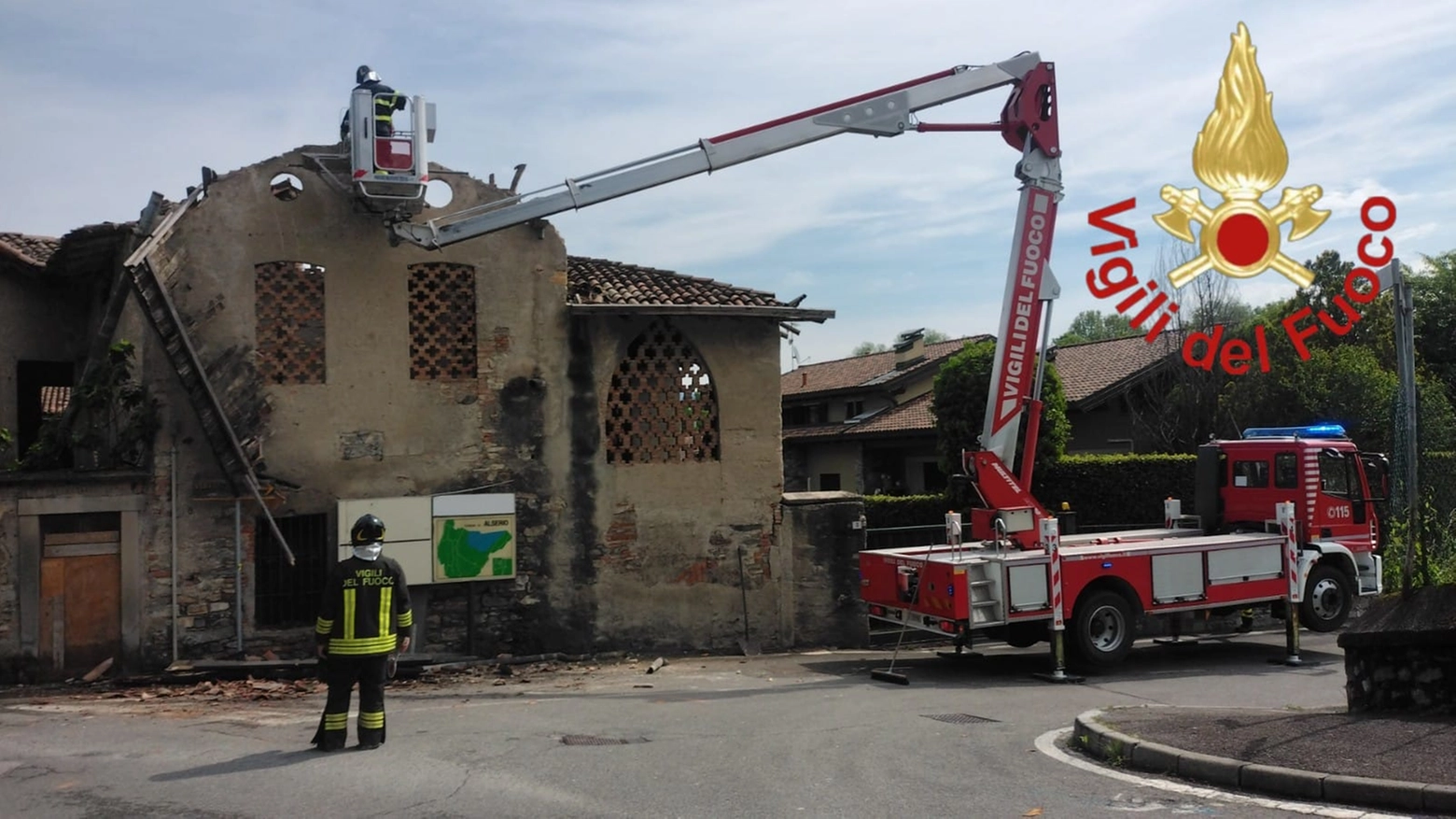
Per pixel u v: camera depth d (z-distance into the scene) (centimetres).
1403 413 962
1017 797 674
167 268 1373
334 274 1450
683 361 1620
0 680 1292
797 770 758
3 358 1686
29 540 1315
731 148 1401
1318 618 1542
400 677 1365
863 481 3616
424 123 1387
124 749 833
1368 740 723
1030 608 1305
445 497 1477
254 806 646
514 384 1530
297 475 1425
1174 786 696
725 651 1597
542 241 1550
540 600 1528
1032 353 1416
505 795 674
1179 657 1509
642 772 745
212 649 1379
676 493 1595
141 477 1365
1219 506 1628
